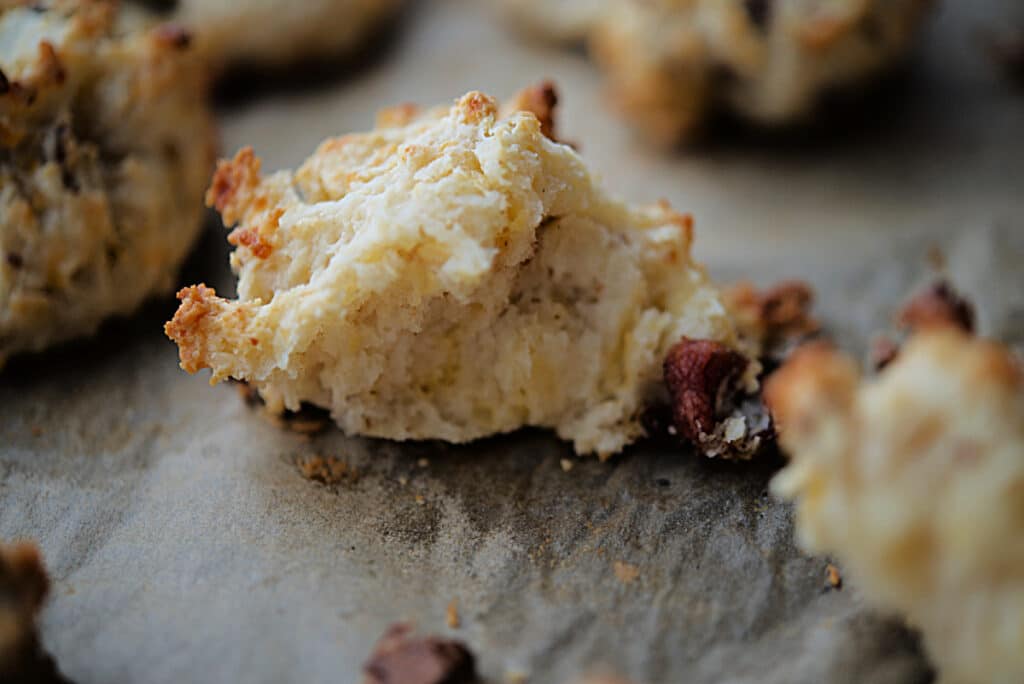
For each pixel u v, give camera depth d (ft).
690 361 0.57
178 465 0.59
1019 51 0.86
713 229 0.76
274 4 0.82
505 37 0.90
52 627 0.52
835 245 0.73
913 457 0.46
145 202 0.65
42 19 0.65
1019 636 0.45
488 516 0.56
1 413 0.61
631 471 0.58
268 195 0.58
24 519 0.57
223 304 0.55
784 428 0.54
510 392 0.58
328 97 0.84
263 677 0.50
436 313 0.57
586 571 0.54
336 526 0.56
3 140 0.62
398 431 0.59
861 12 0.77
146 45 0.67
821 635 0.51
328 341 0.56
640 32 0.80
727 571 0.54
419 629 0.52
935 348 0.47
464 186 0.54
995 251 0.70
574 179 0.57
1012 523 0.45
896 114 0.84
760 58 0.78
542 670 0.50
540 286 0.58
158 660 0.51
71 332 0.64
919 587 0.47
